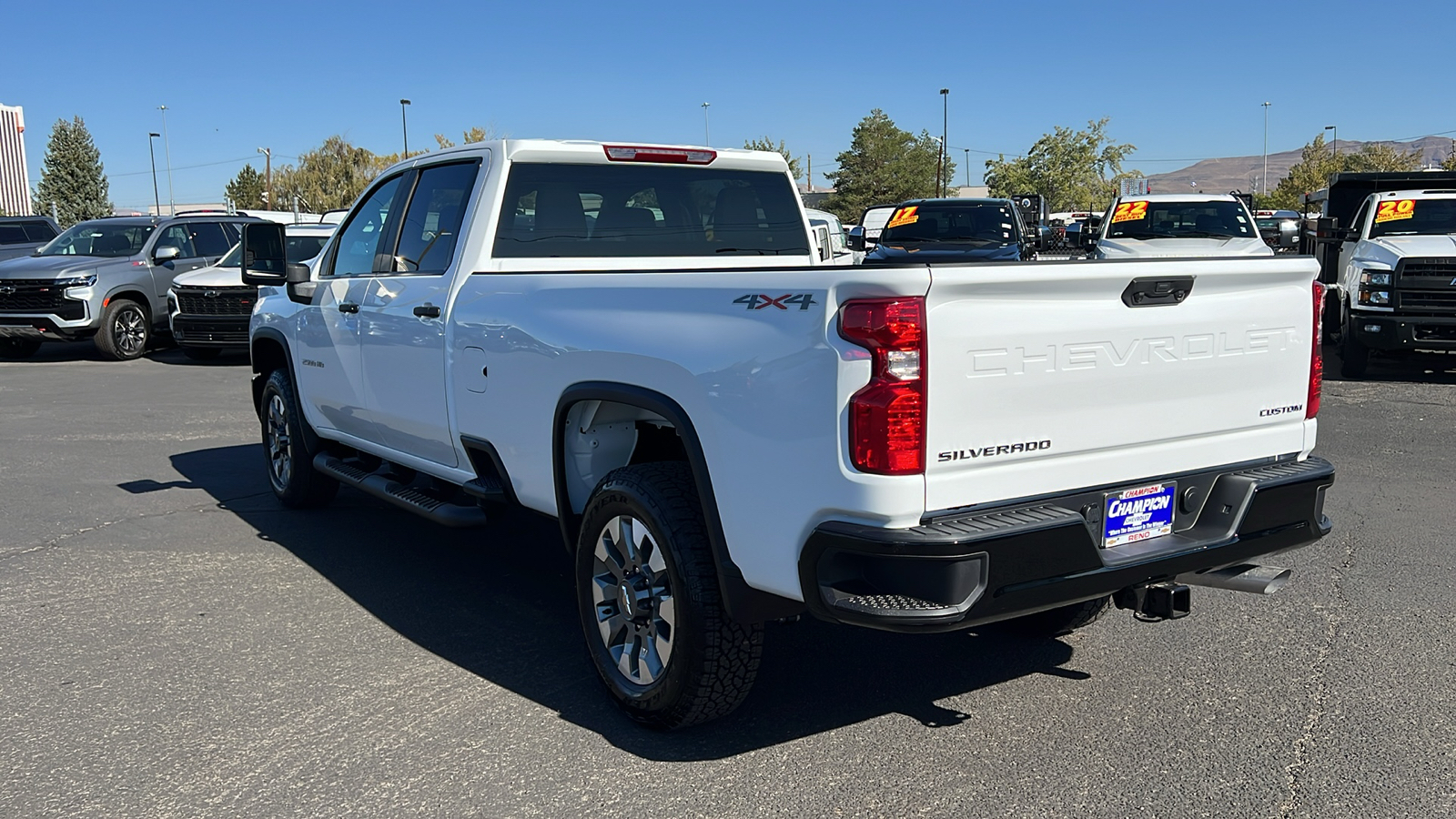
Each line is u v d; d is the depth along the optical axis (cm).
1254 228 1505
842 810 324
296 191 6319
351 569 570
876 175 8319
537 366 419
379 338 539
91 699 405
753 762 355
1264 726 378
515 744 369
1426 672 425
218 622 489
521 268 492
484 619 494
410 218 542
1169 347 348
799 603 355
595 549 396
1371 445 885
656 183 529
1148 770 347
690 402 350
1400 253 1188
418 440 525
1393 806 323
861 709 395
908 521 303
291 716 391
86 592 532
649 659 377
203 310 1555
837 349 304
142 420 1070
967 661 442
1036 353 319
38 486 768
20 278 1591
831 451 307
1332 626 476
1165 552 344
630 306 381
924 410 300
